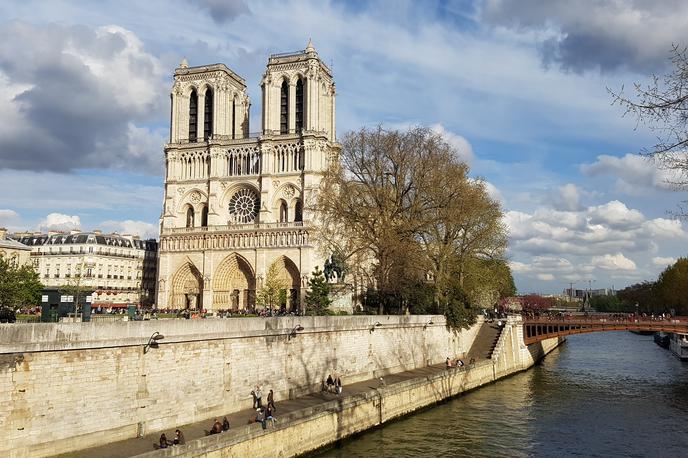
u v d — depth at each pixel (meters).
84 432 37.16
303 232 133.50
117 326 39.56
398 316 77.25
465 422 60.56
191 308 139.50
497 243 96.94
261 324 52.47
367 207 82.25
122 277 170.25
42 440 34.81
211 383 46.78
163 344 42.81
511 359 97.25
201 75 151.88
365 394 54.84
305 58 145.25
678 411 67.06
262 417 42.47
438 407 67.44
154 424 41.75
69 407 36.41
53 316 47.62
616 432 57.81
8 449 33.09
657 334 176.62
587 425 60.41
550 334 104.94
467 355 94.69
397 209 82.00
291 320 56.34
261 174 142.38
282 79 148.25
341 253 89.69
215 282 139.88
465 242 93.50
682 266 164.38
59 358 36.00
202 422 45.19
